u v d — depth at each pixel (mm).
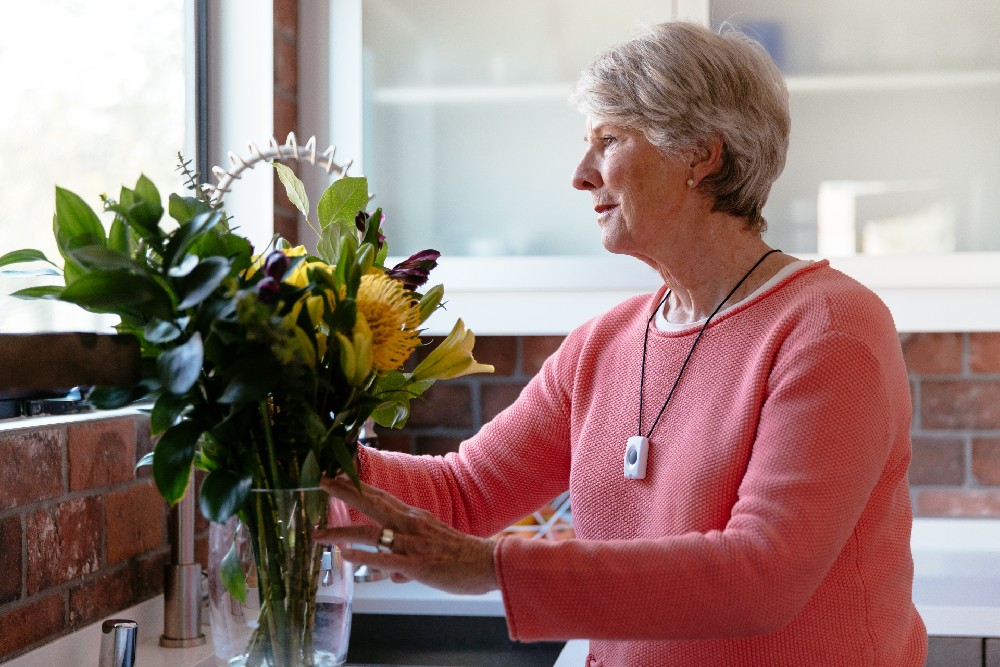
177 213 1018
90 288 905
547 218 2018
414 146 2037
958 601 1830
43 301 1351
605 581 1016
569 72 2008
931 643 1753
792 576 1021
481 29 2021
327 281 957
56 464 1410
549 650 1828
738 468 1146
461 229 2033
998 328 1888
